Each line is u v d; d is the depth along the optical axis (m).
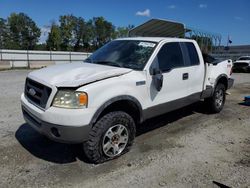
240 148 4.40
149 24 15.77
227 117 6.29
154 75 4.17
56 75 3.58
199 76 5.43
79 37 83.31
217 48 19.08
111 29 90.44
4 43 80.50
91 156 3.52
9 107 6.52
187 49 5.16
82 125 3.22
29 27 85.56
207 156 4.05
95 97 3.32
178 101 4.85
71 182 3.19
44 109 3.35
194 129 5.30
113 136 3.67
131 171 3.50
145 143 4.47
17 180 3.19
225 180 3.36
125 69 3.94
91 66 4.09
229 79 6.81
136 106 3.94
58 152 3.98
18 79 13.09
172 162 3.80
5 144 4.19
